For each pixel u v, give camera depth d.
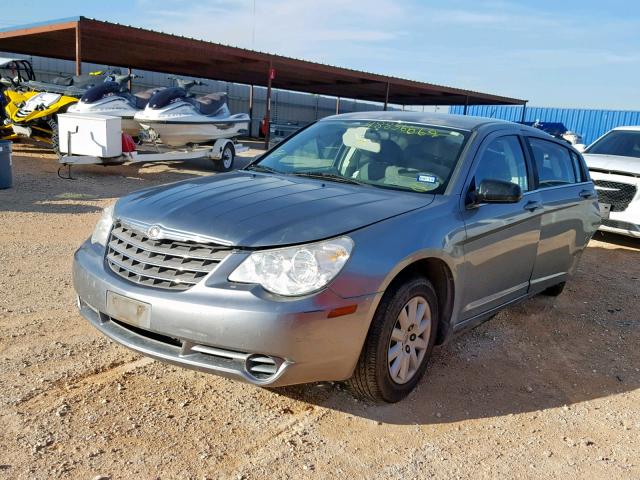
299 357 2.80
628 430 3.40
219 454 2.82
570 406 3.63
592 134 32.09
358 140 4.32
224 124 14.91
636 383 4.07
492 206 3.95
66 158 10.80
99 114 12.28
